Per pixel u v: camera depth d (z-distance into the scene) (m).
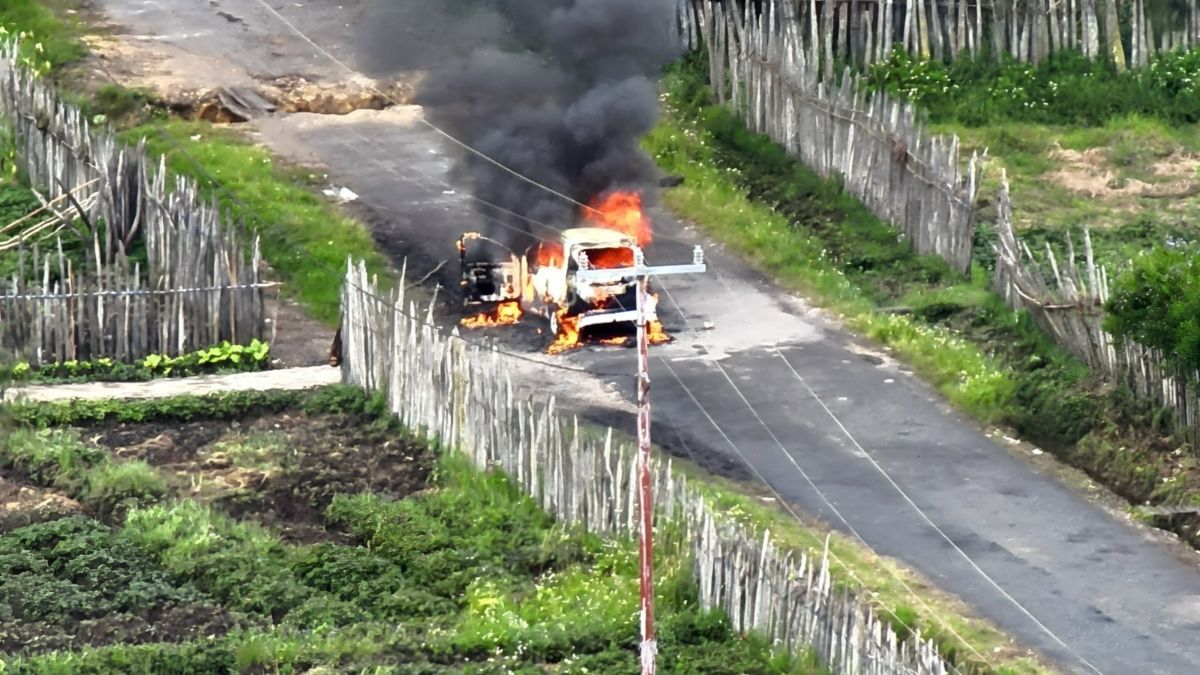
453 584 70.44
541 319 92.25
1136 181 104.31
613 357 88.69
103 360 88.56
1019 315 88.12
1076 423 80.44
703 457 79.50
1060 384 82.75
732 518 69.69
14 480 78.62
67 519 74.62
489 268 93.50
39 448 80.00
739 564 66.00
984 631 66.69
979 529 74.12
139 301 88.69
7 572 70.69
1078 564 71.62
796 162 106.56
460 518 75.00
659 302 94.50
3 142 103.25
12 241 92.62
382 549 73.06
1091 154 107.12
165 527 73.62
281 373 88.12
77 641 66.50
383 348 84.12
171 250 89.06
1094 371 82.75
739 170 106.50
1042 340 86.31
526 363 87.88
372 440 82.12
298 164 107.38
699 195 103.75
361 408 84.44
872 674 60.41
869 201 101.12
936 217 96.12
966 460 79.69
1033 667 64.25
